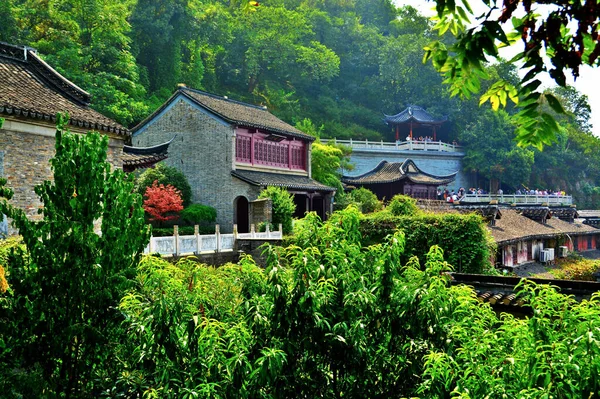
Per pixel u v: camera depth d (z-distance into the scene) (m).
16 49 16.45
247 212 34.91
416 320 4.91
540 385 4.23
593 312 4.58
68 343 4.90
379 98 88.00
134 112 42.22
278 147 38.22
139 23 54.81
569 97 80.38
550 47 2.85
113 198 5.26
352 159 66.38
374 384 5.11
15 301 4.96
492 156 75.69
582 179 89.50
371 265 5.58
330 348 4.93
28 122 13.85
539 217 35.06
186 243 20.39
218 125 33.62
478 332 5.20
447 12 2.75
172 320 4.68
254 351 4.81
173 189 31.08
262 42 75.44
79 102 16.22
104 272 5.10
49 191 5.16
